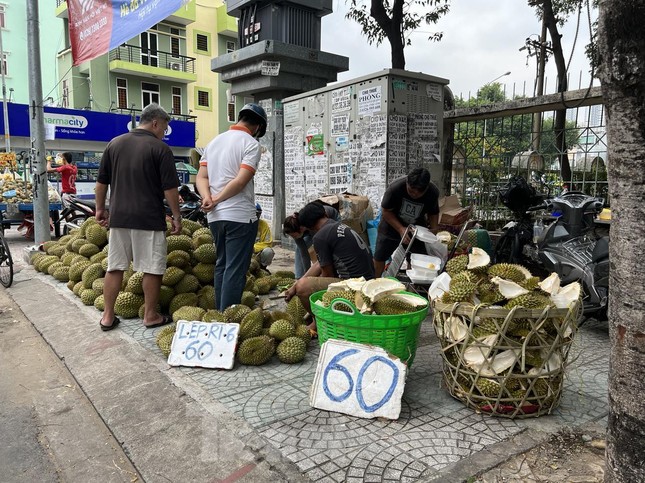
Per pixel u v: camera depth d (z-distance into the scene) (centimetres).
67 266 665
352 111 692
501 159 970
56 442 299
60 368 410
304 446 261
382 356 301
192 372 364
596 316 447
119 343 427
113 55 2716
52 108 1909
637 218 169
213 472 246
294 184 834
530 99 787
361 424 284
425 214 529
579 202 530
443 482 230
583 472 239
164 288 496
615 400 186
